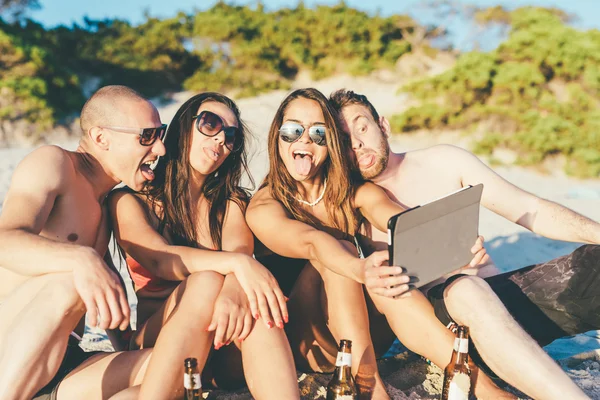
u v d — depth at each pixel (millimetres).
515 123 15258
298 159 2527
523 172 13320
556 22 17359
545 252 5871
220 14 21172
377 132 2658
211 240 2607
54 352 1903
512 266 5379
